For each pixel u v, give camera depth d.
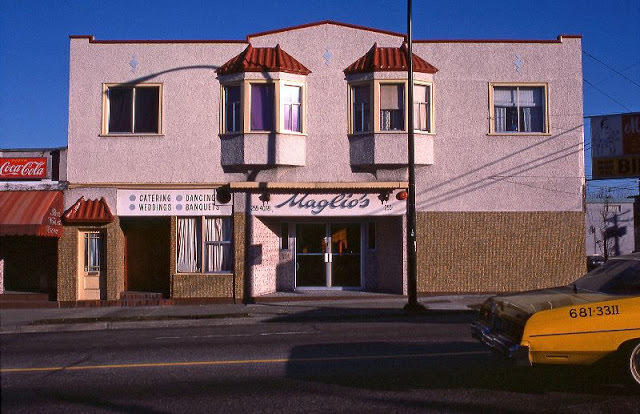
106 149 18.39
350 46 18.59
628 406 6.33
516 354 6.46
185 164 18.38
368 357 8.98
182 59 18.52
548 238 18.42
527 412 6.17
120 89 18.62
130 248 19.48
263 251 18.80
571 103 18.58
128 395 7.02
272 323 14.23
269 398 6.80
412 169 15.83
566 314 6.48
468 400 6.63
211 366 8.53
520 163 18.47
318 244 19.72
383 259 19.30
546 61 18.62
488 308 7.64
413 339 10.69
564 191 18.45
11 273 19.36
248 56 18.23
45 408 6.52
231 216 18.45
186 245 18.61
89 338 12.05
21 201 17.80
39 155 18.42
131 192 18.36
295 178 18.36
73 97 18.45
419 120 18.36
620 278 7.10
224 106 18.45
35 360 9.30
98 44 18.56
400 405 6.47
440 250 18.36
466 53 18.56
